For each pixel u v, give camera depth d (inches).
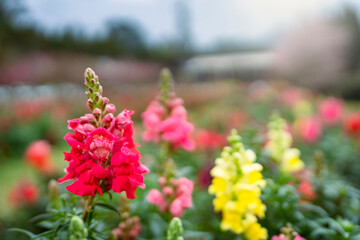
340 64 1239.5
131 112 76.2
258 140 156.9
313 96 703.1
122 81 1312.7
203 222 146.8
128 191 72.4
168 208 111.6
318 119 375.6
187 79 1797.5
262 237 105.7
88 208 76.4
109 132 70.9
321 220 112.0
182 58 2224.4
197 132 289.0
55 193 99.1
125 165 71.7
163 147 156.8
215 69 1983.3
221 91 922.7
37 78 1016.2
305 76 1278.3
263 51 2556.6
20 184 193.3
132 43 2107.5
